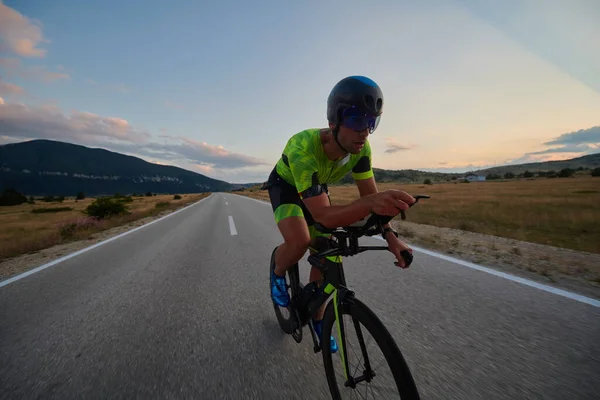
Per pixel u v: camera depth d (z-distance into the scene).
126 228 9.83
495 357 1.87
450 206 15.13
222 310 2.83
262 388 1.68
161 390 1.69
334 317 1.52
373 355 1.39
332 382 1.52
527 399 1.49
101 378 1.82
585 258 4.23
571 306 2.57
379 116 1.49
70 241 7.64
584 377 1.65
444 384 1.63
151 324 2.58
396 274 3.64
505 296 2.84
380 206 1.10
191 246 6.11
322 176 1.87
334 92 1.47
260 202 22.39
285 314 2.33
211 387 1.70
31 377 1.85
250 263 4.61
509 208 13.54
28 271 4.55
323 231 1.44
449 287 3.13
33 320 2.73
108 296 3.31
